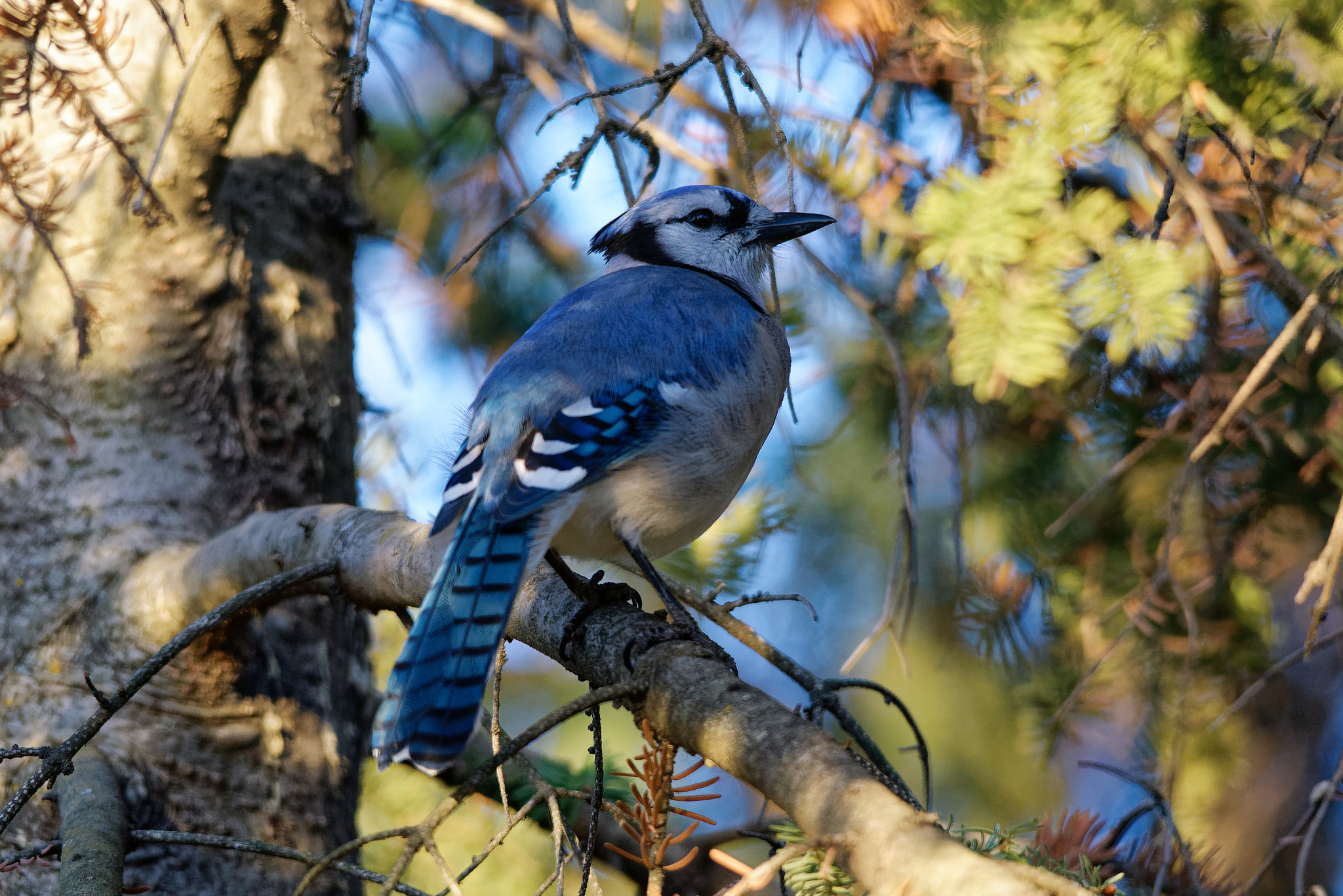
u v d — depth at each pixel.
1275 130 6.45
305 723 7.68
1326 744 8.62
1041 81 6.42
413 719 5.34
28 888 6.69
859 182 7.80
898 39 7.30
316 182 8.47
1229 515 7.93
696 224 8.49
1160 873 5.84
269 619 7.71
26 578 7.46
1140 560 7.98
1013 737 9.68
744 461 6.92
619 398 6.44
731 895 3.67
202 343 7.90
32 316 7.77
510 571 5.87
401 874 4.23
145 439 7.69
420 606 6.27
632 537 6.48
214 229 7.94
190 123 7.64
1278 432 7.46
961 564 8.25
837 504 9.48
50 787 6.65
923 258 6.54
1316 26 6.18
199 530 7.62
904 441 7.38
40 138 7.78
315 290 8.41
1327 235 6.59
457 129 10.18
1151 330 6.10
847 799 4.04
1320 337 5.74
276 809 7.39
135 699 7.20
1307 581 4.90
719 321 6.94
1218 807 8.30
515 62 9.64
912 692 9.80
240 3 7.49
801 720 4.57
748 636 6.48
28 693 7.24
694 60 5.88
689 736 4.82
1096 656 8.05
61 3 6.77
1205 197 6.28
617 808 5.04
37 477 7.63
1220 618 8.01
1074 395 8.02
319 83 8.55
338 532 6.80
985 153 6.89
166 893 6.94
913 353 8.32
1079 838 6.12
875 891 3.79
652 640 5.66
